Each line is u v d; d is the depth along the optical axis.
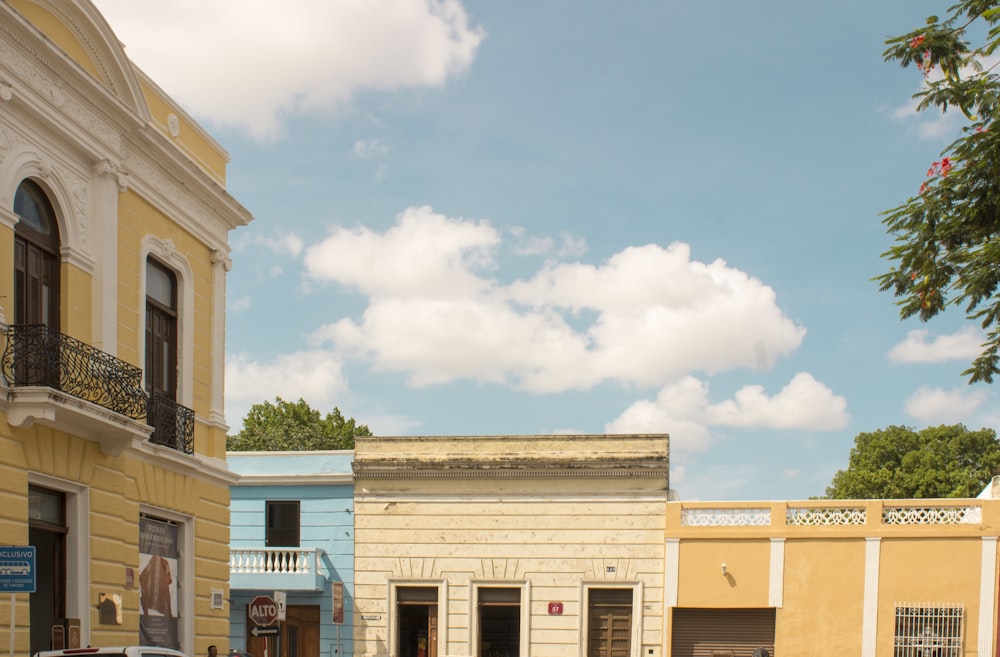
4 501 14.61
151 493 18.59
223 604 21.14
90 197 17.17
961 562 27.58
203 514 20.56
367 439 31.23
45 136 15.98
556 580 29.84
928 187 13.89
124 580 17.55
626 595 29.61
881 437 48.62
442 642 30.11
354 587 30.73
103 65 17.38
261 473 31.50
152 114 19.48
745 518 29.00
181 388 20.08
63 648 15.09
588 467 29.86
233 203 21.69
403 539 30.70
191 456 19.67
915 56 13.82
